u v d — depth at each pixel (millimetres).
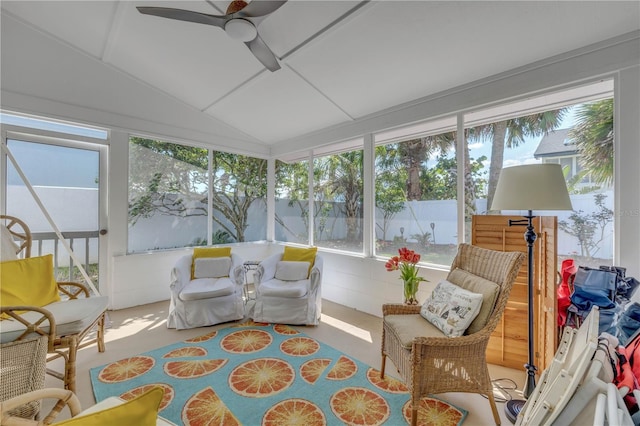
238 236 4672
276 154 4887
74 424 695
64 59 3041
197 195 4199
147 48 2908
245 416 1665
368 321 3152
